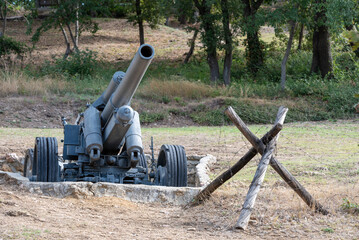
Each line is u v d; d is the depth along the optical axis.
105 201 6.94
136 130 8.06
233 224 5.71
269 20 22.80
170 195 7.31
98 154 7.83
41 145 7.96
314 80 23.95
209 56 27.09
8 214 5.69
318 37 26.28
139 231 5.45
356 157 10.94
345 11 21.62
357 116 20.00
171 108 20.89
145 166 8.78
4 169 10.78
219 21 26.27
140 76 7.21
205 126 19.53
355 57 27.12
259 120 19.91
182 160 8.05
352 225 5.56
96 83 23.80
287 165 10.18
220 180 6.68
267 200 6.82
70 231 5.22
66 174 8.20
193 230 5.55
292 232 5.37
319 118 19.98
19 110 19.66
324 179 8.77
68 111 20.17
